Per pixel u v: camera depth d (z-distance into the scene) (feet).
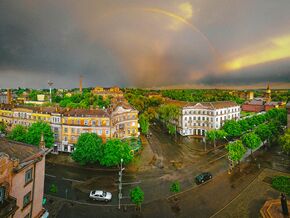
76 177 173.37
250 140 215.92
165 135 327.67
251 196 143.54
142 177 175.42
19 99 517.55
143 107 433.48
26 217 86.43
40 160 93.86
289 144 196.65
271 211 123.44
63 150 239.30
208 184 162.40
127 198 141.28
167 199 140.46
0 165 69.05
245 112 495.00
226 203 135.33
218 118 314.14
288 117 294.05
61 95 584.40
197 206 132.05
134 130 278.26
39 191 95.81
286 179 167.53
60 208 127.34
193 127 324.80
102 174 180.24
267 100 615.57
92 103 395.14
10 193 74.59
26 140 195.52
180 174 182.09
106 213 123.85
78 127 234.38
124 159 183.62
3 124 288.30
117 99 431.43
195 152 245.04
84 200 137.28
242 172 185.26
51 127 244.22
